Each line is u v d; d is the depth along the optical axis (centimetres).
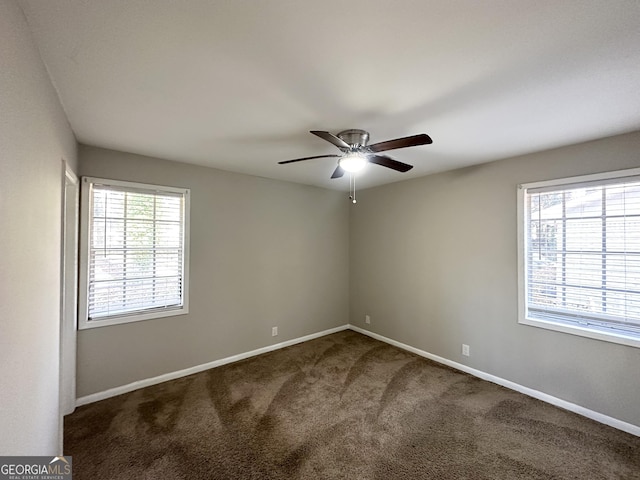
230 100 173
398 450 198
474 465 186
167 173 297
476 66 139
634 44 122
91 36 118
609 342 229
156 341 292
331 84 155
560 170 255
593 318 241
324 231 443
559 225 260
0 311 90
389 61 135
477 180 314
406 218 388
